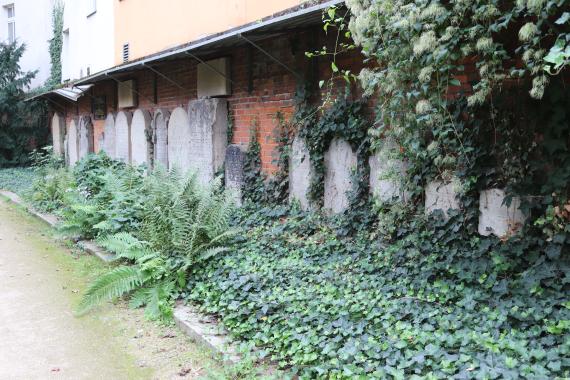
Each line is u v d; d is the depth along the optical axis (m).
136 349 4.44
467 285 4.55
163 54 8.69
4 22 25.72
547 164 4.53
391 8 4.32
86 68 19.09
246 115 8.57
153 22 13.48
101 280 5.34
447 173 5.16
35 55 24.38
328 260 5.70
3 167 20.27
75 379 3.95
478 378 2.97
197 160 9.50
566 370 3.04
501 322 3.71
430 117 4.61
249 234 6.88
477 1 3.91
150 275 5.52
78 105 17.64
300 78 7.22
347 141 6.56
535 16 3.95
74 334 4.80
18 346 4.55
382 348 3.54
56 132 19.62
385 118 5.07
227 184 8.65
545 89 4.39
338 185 6.75
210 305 4.93
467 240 5.07
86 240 8.30
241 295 4.79
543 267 4.29
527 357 3.18
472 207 5.07
